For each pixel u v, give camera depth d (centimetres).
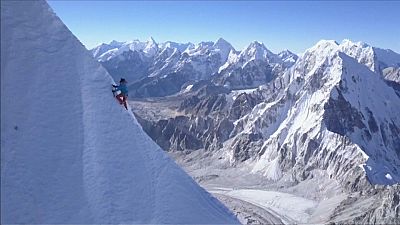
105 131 2961
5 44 2775
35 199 2538
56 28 3053
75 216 2591
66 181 2672
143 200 2864
